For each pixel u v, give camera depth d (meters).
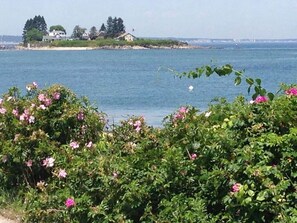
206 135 4.55
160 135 5.27
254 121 4.37
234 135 4.32
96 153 5.60
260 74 41.56
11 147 6.44
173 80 36.41
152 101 25.05
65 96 6.92
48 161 6.04
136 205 4.55
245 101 5.11
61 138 6.72
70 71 55.09
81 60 87.62
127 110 21.86
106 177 4.80
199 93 26.97
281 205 3.77
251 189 3.88
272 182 3.84
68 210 5.00
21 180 6.66
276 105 4.39
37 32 191.12
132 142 5.65
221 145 4.29
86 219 4.95
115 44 176.25
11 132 6.63
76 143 6.23
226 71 4.91
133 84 36.03
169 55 109.19
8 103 6.76
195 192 4.43
